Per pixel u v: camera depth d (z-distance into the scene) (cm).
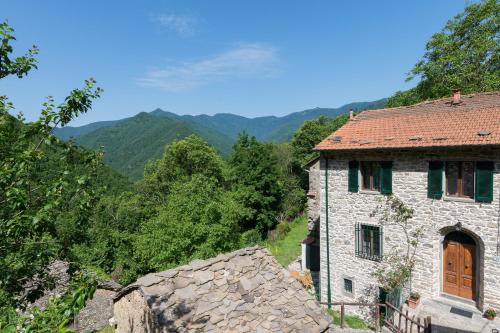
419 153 1398
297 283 845
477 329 1202
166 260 2100
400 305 1420
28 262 612
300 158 4822
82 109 611
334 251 1705
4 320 505
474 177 1266
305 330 707
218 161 4419
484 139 1212
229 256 857
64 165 629
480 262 1295
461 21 2953
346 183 1645
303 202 4512
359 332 1351
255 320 696
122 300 859
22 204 497
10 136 575
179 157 4116
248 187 4100
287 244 3259
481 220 1252
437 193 1350
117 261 2883
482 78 2683
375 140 1548
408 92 3416
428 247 1393
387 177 1496
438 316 1298
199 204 2264
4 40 525
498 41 2659
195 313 669
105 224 3030
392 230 1492
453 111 1546
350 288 1661
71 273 720
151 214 3319
